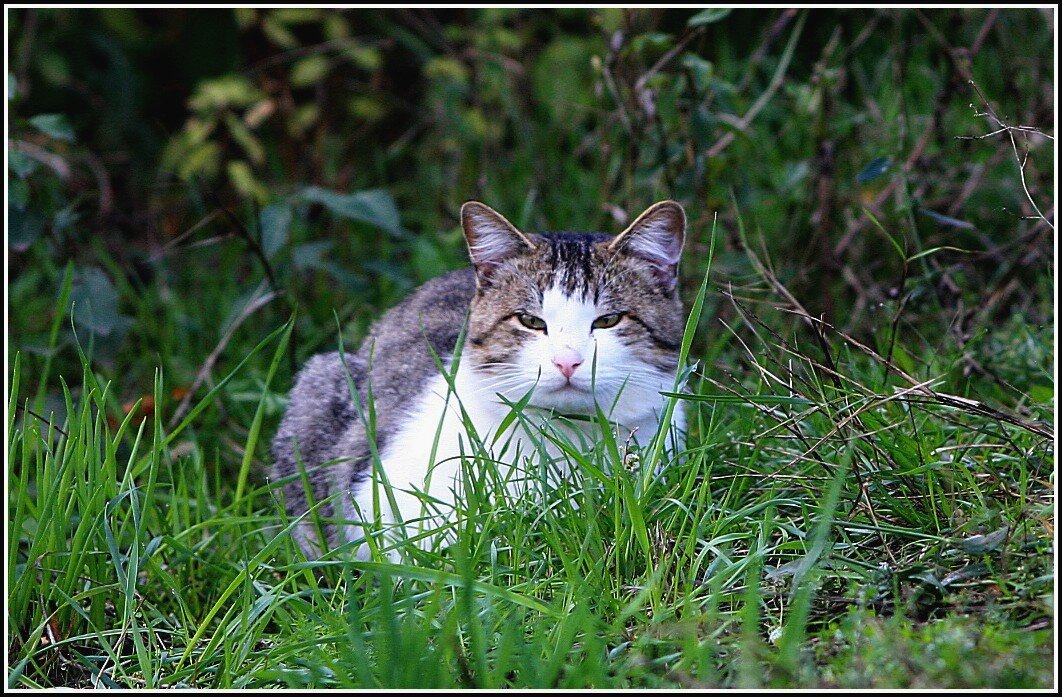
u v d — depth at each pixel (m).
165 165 8.74
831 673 3.80
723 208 7.39
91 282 6.71
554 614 4.10
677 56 8.03
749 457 5.31
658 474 4.82
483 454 4.81
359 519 5.45
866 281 7.26
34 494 5.91
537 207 8.28
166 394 7.13
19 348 6.95
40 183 8.38
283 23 9.23
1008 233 7.62
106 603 5.24
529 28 9.08
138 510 5.00
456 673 3.99
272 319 7.55
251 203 8.19
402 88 10.12
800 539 4.55
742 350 6.58
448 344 5.94
